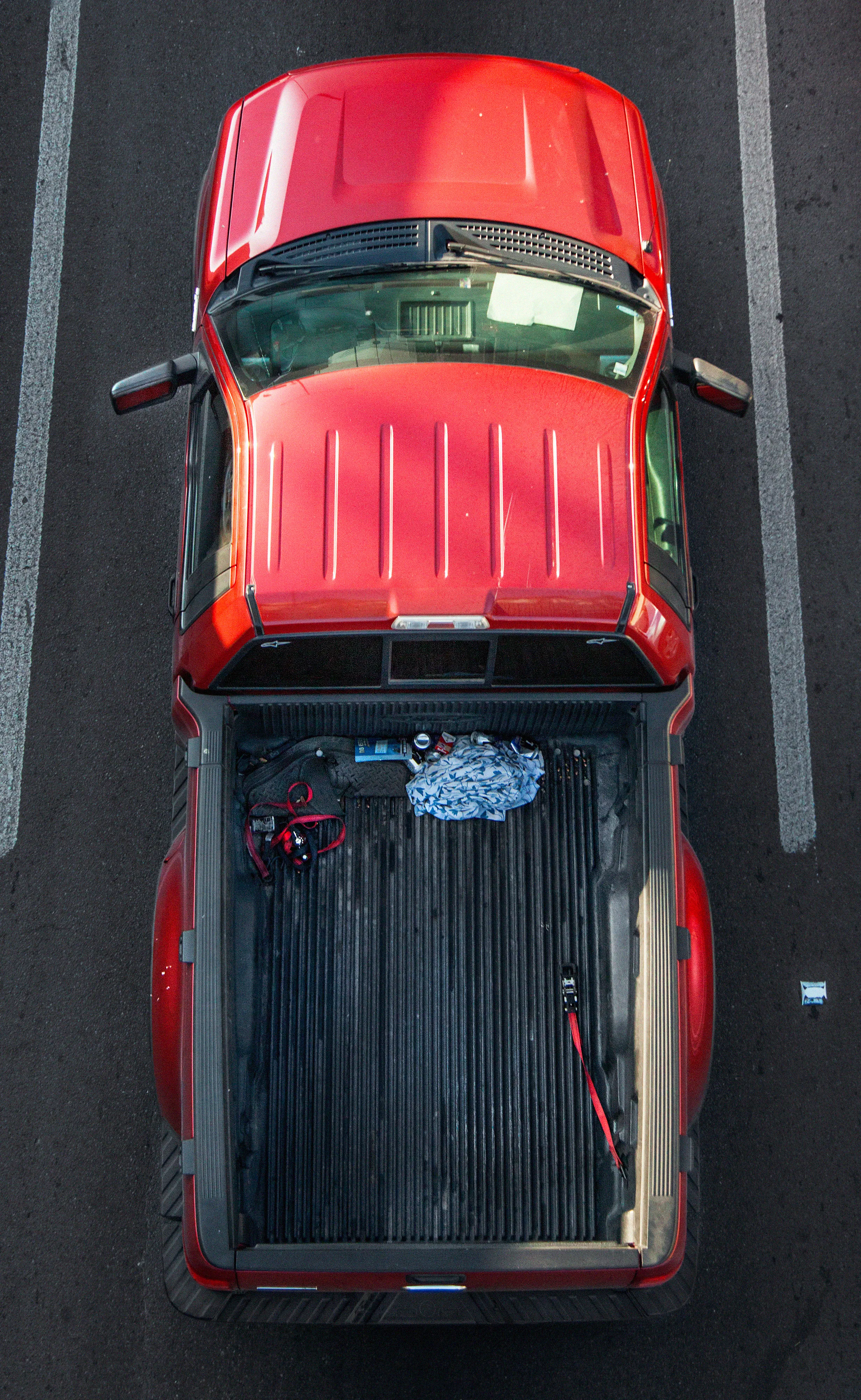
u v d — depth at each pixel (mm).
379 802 4480
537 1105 4176
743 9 6516
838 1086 5148
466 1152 4129
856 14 6535
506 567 3846
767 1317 4836
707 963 4152
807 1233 4945
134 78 6379
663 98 6398
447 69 4801
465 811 4398
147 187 6223
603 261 4453
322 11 6492
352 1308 3852
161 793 5410
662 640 4016
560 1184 4121
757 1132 5074
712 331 6066
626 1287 3752
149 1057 5082
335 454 3947
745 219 6230
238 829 4328
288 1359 4723
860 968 5301
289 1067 4180
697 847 5426
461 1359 4734
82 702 5512
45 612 5617
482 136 4590
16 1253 4824
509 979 4305
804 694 5617
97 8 6473
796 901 5371
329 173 4531
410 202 4430
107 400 5914
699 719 5574
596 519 3939
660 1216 3691
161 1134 4977
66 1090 5035
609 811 4469
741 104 6387
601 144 4730
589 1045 4250
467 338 4277
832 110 6387
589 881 4414
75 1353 4715
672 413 4559
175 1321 4762
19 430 5852
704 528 5809
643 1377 4738
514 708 4301
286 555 3840
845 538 5805
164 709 5512
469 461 3947
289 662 3998
